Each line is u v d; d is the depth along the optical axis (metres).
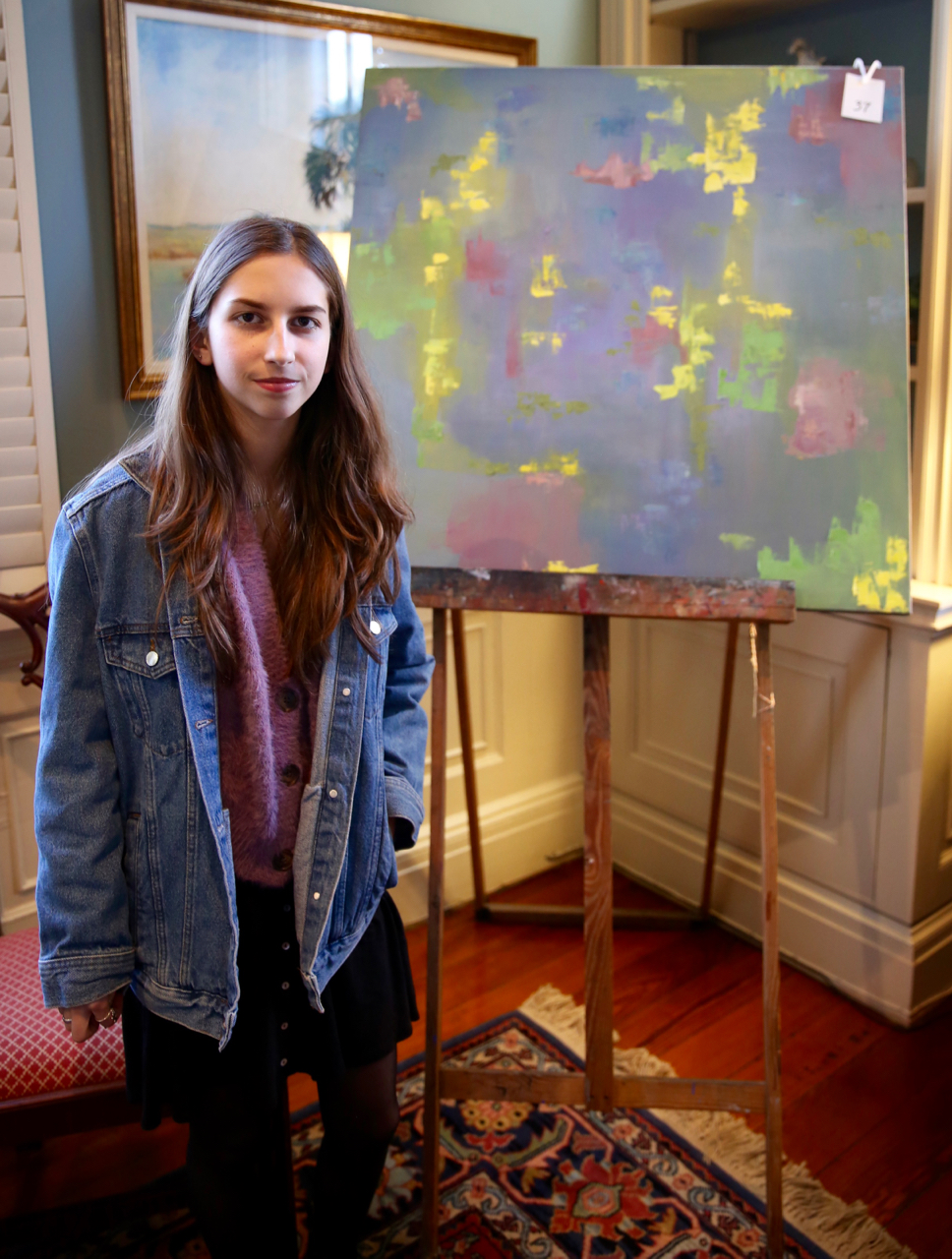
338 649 1.17
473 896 2.59
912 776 2.01
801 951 2.28
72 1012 1.10
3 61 1.62
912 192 1.94
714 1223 1.66
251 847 1.14
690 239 1.62
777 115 1.64
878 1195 1.71
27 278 1.70
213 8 1.79
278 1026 1.19
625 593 1.51
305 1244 1.61
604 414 1.62
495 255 1.66
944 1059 2.02
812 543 1.57
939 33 1.82
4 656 1.83
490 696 2.55
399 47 2.05
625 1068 1.98
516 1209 1.69
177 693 1.07
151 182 1.80
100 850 1.08
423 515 1.64
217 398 1.10
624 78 1.68
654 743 2.58
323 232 2.03
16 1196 1.72
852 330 1.59
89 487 1.09
